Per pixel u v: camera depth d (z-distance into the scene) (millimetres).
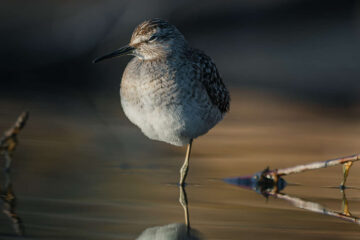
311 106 19234
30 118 15883
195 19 25766
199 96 10227
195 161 12266
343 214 8625
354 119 17406
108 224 7805
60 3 23625
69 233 7375
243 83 22719
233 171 11430
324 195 9828
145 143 13859
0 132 13742
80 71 23297
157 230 7629
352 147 13688
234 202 9250
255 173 10719
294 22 27484
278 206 9055
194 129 10336
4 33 22578
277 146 13789
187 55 10492
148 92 10078
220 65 24609
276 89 21750
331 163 10156
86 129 15008
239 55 25484
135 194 9492
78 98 19516
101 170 11109
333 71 24281
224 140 14523
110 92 20938
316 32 27234
